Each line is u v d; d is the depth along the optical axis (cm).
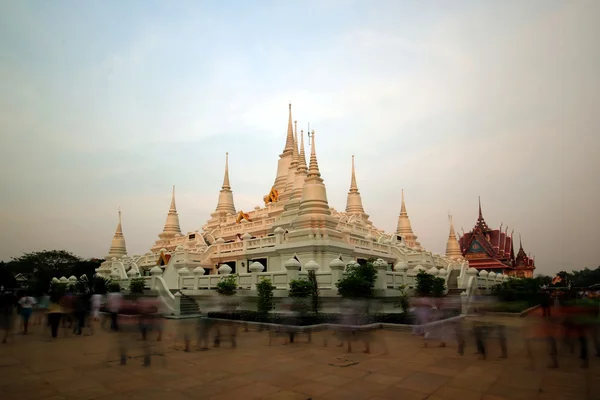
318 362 1504
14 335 2256
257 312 2675
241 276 3088
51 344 1941
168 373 1355
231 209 6900
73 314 2389
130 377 1310
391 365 1456
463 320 2975
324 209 4047
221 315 2817
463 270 4403
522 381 1249
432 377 1294
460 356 1606
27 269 8812
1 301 3316
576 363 1474
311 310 2589
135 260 5481
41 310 3216
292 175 5688
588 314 1518
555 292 4556
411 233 6931
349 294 2469
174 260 4231
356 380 1260
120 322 2419
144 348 1803
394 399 1084
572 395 1112
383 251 4531
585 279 8744
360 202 6469
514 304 3759
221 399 1086
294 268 2803
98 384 1236
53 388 1198
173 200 7119
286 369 1398
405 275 3142
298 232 3694
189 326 2548
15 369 1427
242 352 1700
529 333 1933
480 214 9075
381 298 2716
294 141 6288
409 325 2311
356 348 1783
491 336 2097
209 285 3269
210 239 5634
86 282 4003
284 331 2244
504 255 8538
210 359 1563
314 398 1092
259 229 5044
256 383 1233
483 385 1209
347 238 3938
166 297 3281
